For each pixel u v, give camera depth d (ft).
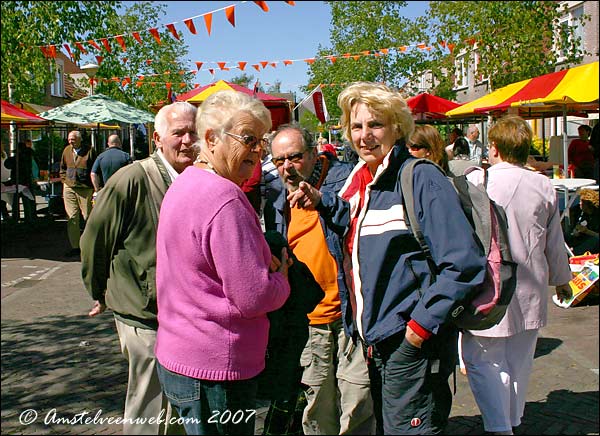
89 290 9.41
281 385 8.67
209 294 6.68
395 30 56.90
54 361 15.17
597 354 15.25
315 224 9.74
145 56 50.49
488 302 7.70
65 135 51.06
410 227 7.70
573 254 24.97
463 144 36.81
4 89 28.68
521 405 11.05
